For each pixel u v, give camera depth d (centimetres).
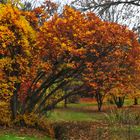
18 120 1670
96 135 1609
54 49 1616
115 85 1855
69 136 1623
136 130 1698
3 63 1554
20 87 1761
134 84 2770
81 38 1592
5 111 1678
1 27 1500
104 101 4594
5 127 1598
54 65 1712
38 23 1839
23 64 1606
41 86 1784
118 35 1698
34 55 1661
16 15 1547
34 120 1694
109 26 1673
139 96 3447
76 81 1920
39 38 1612
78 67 1720
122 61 1834
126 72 1895
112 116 2081
